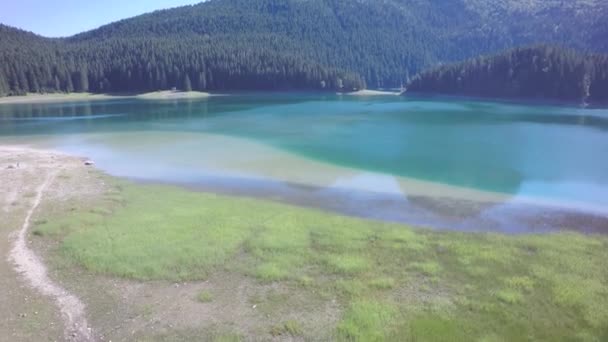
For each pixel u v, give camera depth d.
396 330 14.42
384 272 18.28
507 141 50.22
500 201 28.44
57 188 30.20
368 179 33.50
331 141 49.28
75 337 14.23
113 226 22.73
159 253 19.64
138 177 33.84
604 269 18.30
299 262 19.08
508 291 16.64
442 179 33.72
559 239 21.67
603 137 53.12
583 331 14.30
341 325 14.65
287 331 14.46
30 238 21.56
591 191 30.78
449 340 13.89
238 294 16.70
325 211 26.22
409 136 53.34
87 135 55.16
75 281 17.58
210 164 38.06
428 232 22.64
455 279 17.67
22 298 16.38
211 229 22.33
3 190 29.55
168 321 15.07
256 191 30.23
